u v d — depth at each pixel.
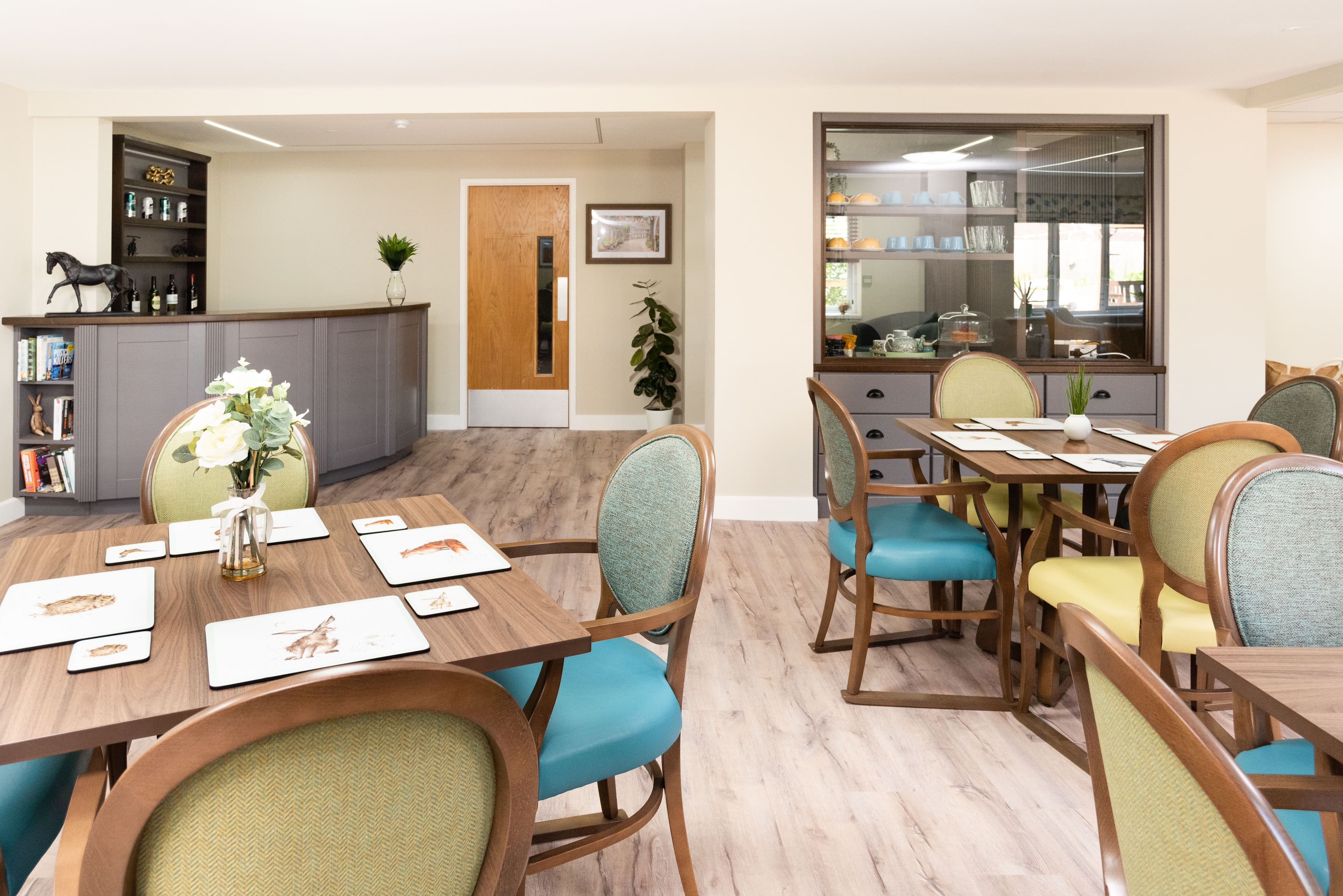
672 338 7.62
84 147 4.84
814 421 4.87
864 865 1.82
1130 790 0.80
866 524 2.55
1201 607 2.06
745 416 4.86
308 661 1.12
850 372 4.84
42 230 4.87
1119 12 3.46
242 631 1.22
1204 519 1.92
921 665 2.87
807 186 4.74
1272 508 1.49
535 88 4.70
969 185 4.88
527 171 7.46
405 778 0.80
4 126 4.59
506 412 7.79
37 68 4.29
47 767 1.29
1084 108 4.75
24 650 1.15
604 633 1.41
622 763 1.47
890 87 4.68
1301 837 1.20
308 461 2.18
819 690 2.67
